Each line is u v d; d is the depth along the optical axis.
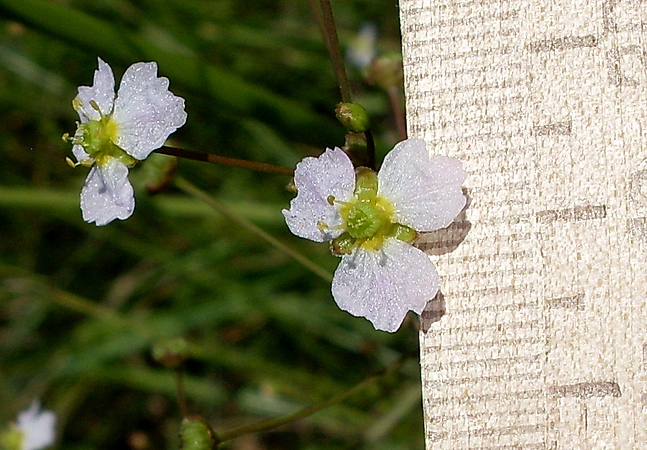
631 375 0.07
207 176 0.14
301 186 0.07
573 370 0.07
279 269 0.14
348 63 0.14
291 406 0.14
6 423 0.14
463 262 0.07
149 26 0.14
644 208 0.07
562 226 0.07
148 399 0.15
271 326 0.14
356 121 0.08
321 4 0.09
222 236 0.14
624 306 0.07
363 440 0.13
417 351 0.09
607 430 0.07
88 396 0.15
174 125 0.08
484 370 0.07
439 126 0.07
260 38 0.14
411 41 0.08
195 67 0.11
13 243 0.15
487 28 0.07
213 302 0.14
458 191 0.07
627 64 0.07
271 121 0.11
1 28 0.14
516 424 0.07
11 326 0.15
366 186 0.07
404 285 0.07
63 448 0.15
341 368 0.14
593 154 0.07
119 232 0.14
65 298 0.13
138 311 0.14
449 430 0.07
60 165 0.15
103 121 0.08
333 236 0.07
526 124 0.07
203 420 0.09
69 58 0.14
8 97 0.14
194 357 0.13
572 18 0.07
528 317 0.07
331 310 0.14
